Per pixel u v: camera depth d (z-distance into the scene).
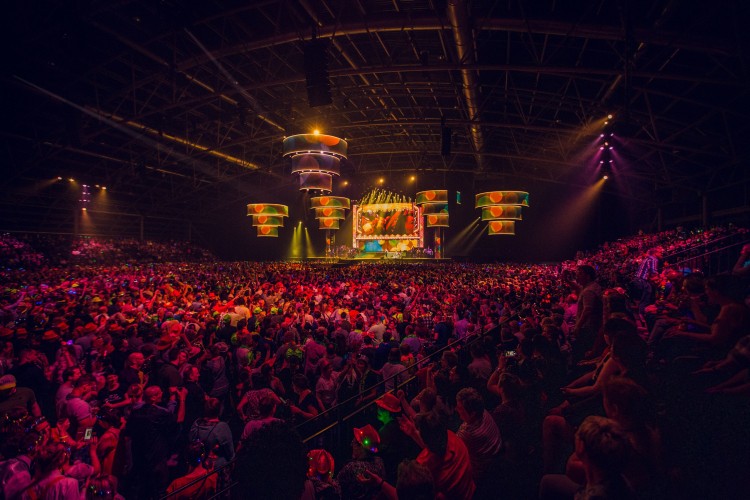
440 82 20.91
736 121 17.56
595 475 1.71
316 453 2.83
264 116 25.91
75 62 13.80
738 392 2.92
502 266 30.95
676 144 20.03
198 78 21.56
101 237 36.16
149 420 4.26
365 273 22.36
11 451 3.04
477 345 5.25
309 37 15.48
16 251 28.47
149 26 16.55
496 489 3.12
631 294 7.66
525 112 24.52
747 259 5.77
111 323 7.21
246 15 16.14
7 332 6.35
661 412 2.87
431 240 41.19
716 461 2.56
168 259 39.25
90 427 3.93
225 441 3.72
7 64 17.48
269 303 11.41
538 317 7.20
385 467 3.37
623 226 35.50
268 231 38.03
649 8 12.79
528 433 3.66
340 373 6.22
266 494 1.95
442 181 40.56
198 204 44.50
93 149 28.06
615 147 25.80
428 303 11.97
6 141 24.30
